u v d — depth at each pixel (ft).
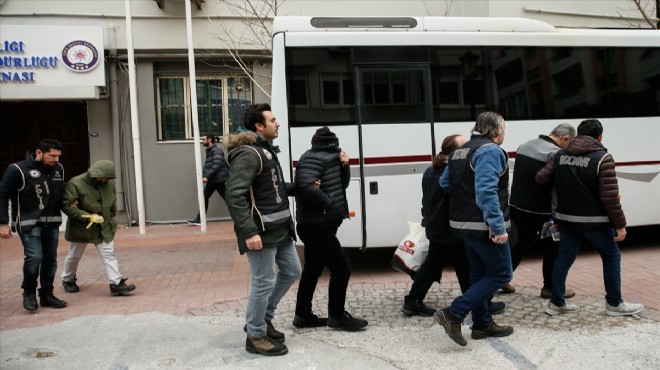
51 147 19.54
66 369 14.21
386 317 17.49
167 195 40.40
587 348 14.42
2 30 35.94
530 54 24.40
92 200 20.83
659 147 25.77
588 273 21.99
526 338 15.20
